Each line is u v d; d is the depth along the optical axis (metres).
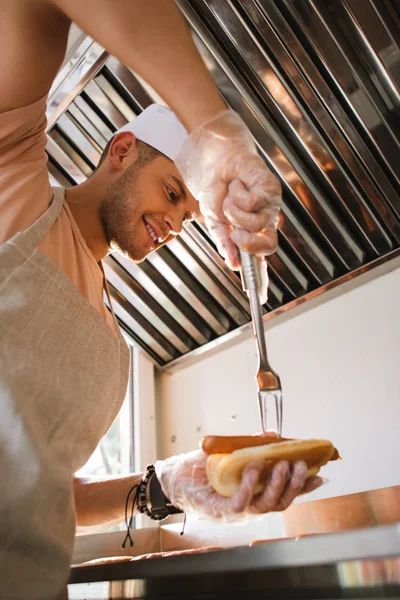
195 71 0.84
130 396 2.08
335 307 1.71
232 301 1.89
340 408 1.58
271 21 1.31
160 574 0.70
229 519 0.76
